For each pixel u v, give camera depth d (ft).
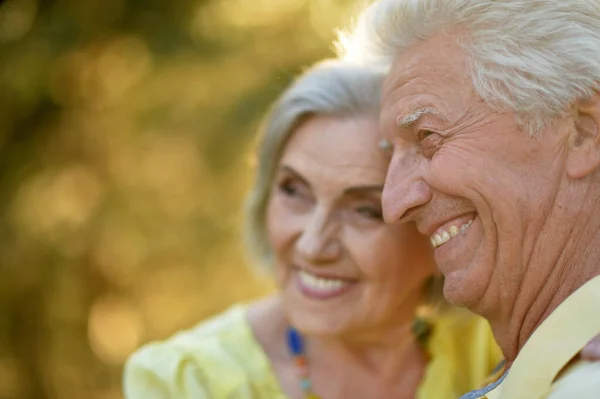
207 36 17.84
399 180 5.90
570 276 5.41
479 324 8.21
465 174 5.49
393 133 5.95
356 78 7.25
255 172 8.24
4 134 18.99
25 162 19.21
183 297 19.90
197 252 19.27
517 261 5.51
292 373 7.98
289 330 8.13
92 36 18.26
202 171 18.92
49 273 19.27
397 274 7.39
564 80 5.24
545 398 4.91
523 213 5.41
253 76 17.71
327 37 16.62
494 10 5.42
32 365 19.84
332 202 7.27
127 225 19.27
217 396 7.59
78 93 18.98
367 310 7.48
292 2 17.24
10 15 17.92
